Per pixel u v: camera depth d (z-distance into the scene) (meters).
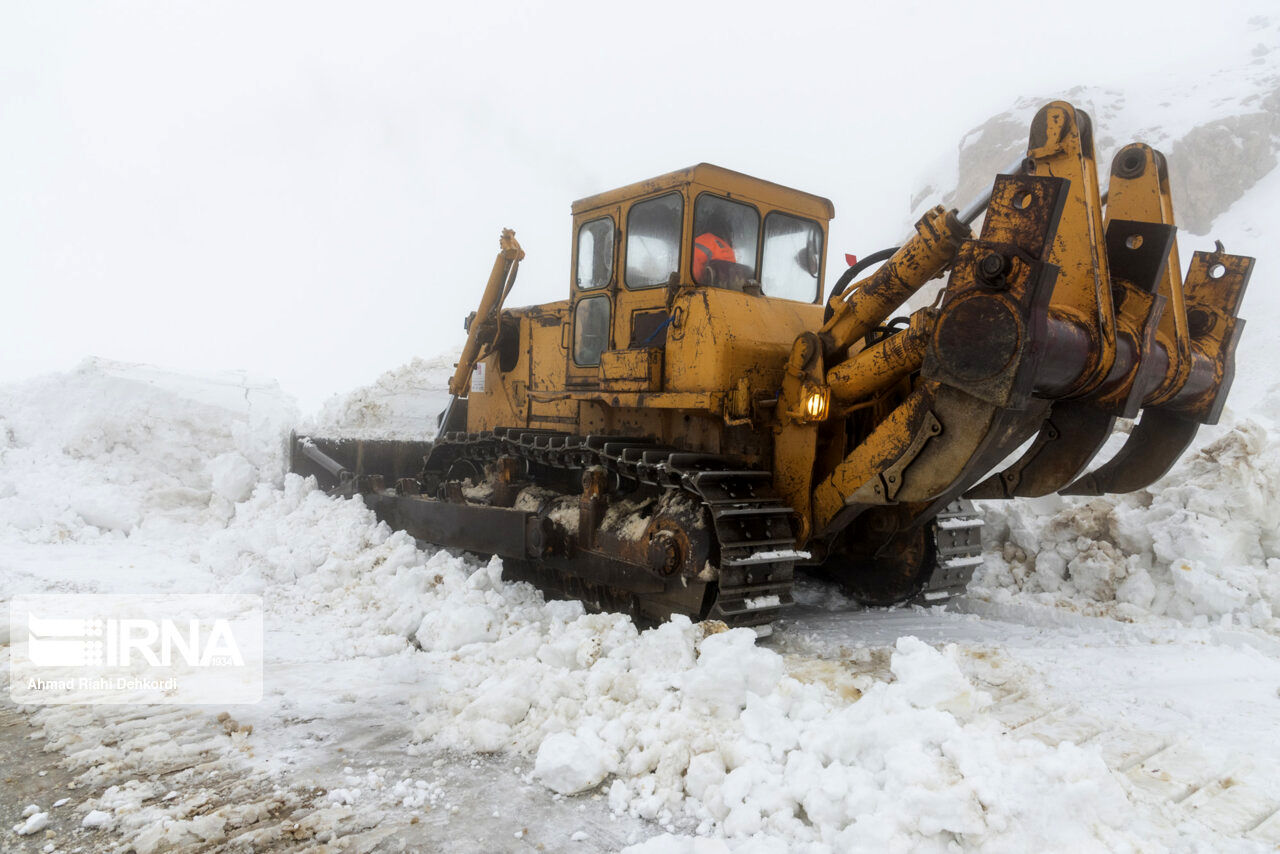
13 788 3.27
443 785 3.34
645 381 5.60
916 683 3.55
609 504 5.72
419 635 5.18
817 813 2.89
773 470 5.31
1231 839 2.82
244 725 3.87
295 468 9.03
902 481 4.50
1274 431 6.96
